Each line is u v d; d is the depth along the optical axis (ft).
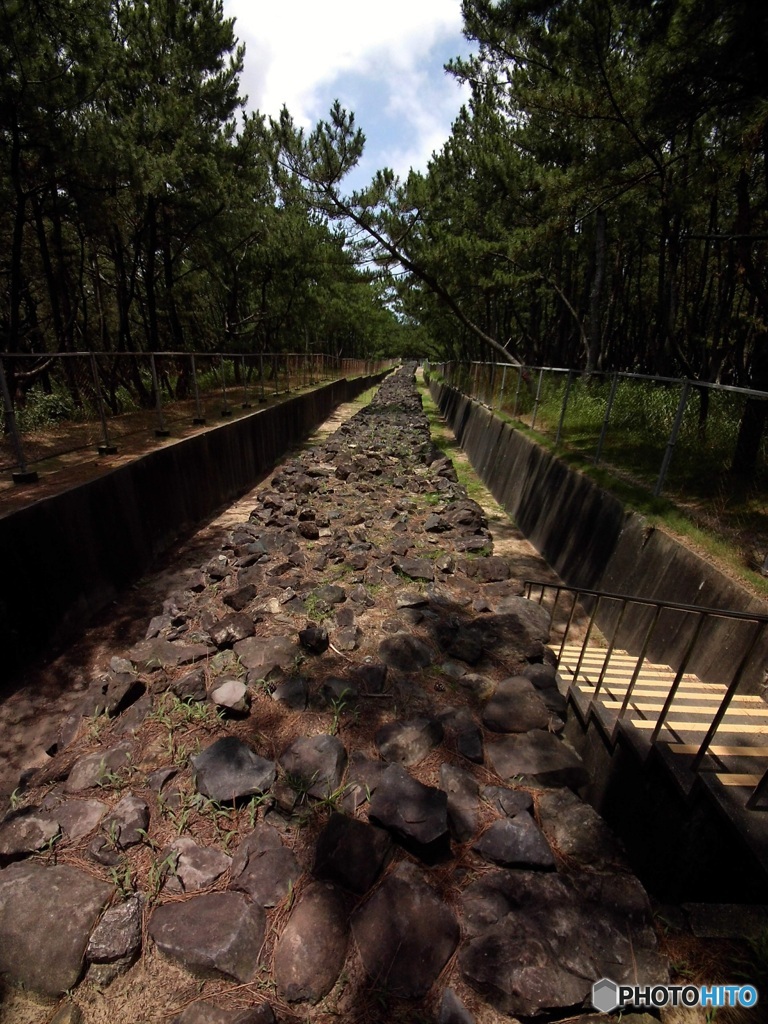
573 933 6.93
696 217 33.65
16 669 15.07
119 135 28.86
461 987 6.54
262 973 6.61
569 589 12.79
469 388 62.39
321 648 13.70
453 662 13.60
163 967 6.67
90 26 26.37
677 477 19.15
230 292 62.34
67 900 7.14
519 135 41.27
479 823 8.77
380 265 45.60
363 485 31.71
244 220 47.78
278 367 56.13
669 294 28.50
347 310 111.96
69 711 13.87
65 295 38.55
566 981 6.36
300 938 6.81
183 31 38.40
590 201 32.40
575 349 61.46
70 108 25.68
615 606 16.87
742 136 17.08
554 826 8.86
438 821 8.33
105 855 7.91
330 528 24.17
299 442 53.31
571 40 24.18
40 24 24.26
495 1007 6.33
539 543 25.18
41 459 21.74
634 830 8.83
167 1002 6.34
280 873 7.76
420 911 7.18
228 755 9.63
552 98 25.07
